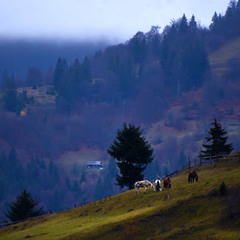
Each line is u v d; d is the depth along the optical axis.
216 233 31.06
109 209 43.00
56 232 39.38
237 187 36.50
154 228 33.97
